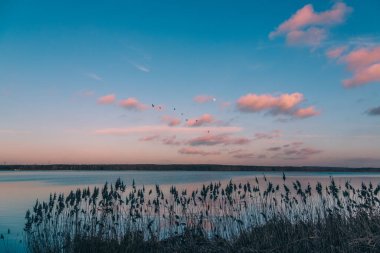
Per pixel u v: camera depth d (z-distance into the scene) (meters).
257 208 16.53
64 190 54.19
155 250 14.40
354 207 15.14
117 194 14.99
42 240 14.78
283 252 13.33
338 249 12.87
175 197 15.79
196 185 55.91
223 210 16.28
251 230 15.09
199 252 13.95
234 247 14.12
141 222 15.66
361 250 13.05
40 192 52.47
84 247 14.23
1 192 53.59
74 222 15.29
